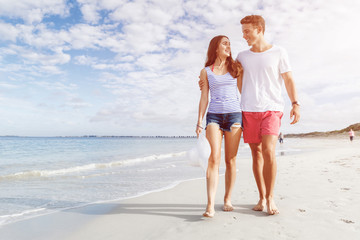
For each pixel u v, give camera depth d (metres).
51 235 2.48
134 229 2.51
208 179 2.67
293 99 2.72
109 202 3.82
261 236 2.11
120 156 16.08
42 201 4.14
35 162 12.55
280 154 13.72
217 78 2.80
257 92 2.78
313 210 2.79
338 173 5.49
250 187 4.38
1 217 3.14
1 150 24.14
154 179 6.34
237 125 2.75
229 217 2.64
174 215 2.89
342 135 76.88
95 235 2.42
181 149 25.06
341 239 2.00
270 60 2.74
